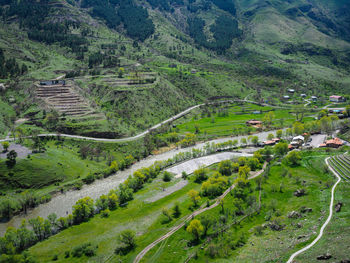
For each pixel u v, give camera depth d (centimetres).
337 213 11131
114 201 15712
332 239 9212
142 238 12212
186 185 17638
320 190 13575
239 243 10869
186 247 11319
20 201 15612
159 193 16750
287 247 9550
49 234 13262
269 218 12469
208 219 12094
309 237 9806
